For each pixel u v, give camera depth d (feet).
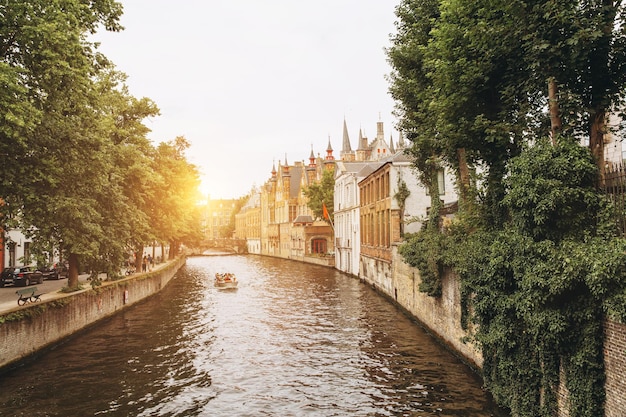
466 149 47.85
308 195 213.66
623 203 28.71
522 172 32.35
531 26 34.53
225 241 450.71
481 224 46.85
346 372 51.42
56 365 54.13
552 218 31.22
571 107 33.09
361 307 94.58
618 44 32.01
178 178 123.13
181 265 227.20
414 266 69.77
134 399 43.96
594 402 27.14
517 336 35.55
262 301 106.73
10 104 39.86
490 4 38.04
